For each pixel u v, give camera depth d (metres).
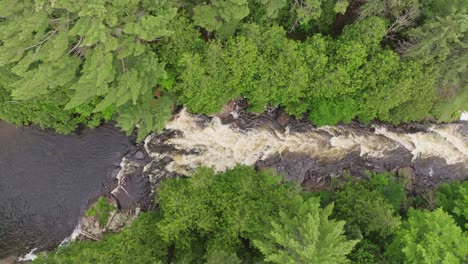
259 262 23.09
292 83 27.23
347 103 30.05
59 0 19.98
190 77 25.77
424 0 26.84
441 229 23.05
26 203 30.75
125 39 22.66
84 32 20.67
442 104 32.94
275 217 23.53
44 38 22.81
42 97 26.97
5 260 30.16
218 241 24.25
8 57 21.34
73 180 31.31
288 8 28.64
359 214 26.62
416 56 27.31
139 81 23.97
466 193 28.92
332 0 28.47
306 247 18.44
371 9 26.64
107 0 21.16
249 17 27.88
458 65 26.95
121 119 27.64
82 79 22.28
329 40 28.69
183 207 23.94
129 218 31.03
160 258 25.52
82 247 26.84
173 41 25.30
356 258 24.86
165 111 27.50
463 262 22.09
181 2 25.67
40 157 31.06
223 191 25.38
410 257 22.52
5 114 28.92
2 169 30.67
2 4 20.16
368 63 27.39
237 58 25.86
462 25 23.91
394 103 28.95
